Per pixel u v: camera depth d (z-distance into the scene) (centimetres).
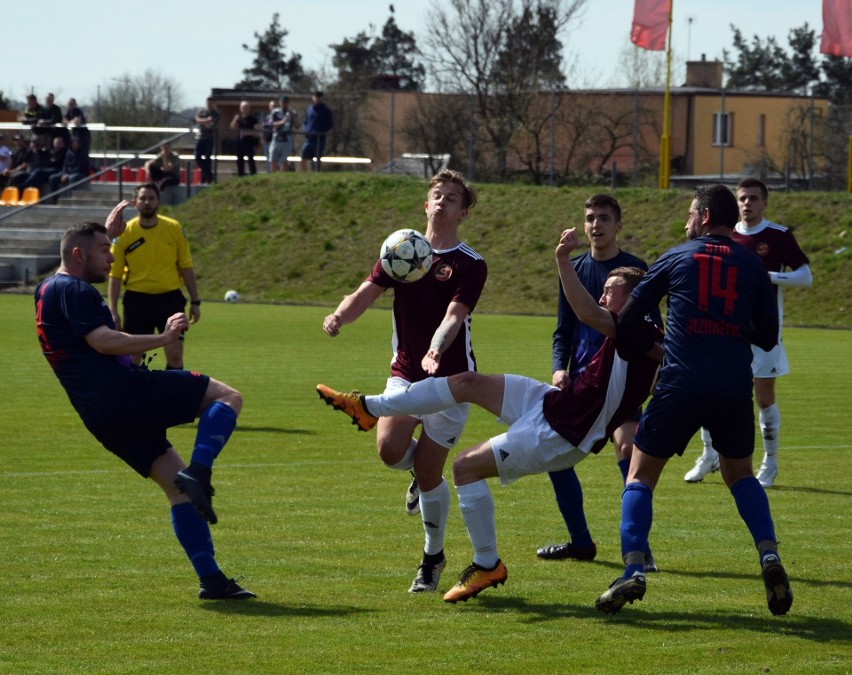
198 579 1259
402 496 1741
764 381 1858
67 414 2523
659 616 1153
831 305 5681
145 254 2466
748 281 1174
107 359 1193
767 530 1159
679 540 1493
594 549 1399
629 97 9506
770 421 1873
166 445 1225
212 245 6988
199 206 7331
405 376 1361
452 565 1356
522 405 1220
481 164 8931
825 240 6197
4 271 6831
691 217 1250
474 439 2317
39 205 7406
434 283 1327
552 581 1298
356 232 6938
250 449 2150
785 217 6450
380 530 1518
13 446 2130
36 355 3716
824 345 4506
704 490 1848
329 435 2319
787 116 8969
